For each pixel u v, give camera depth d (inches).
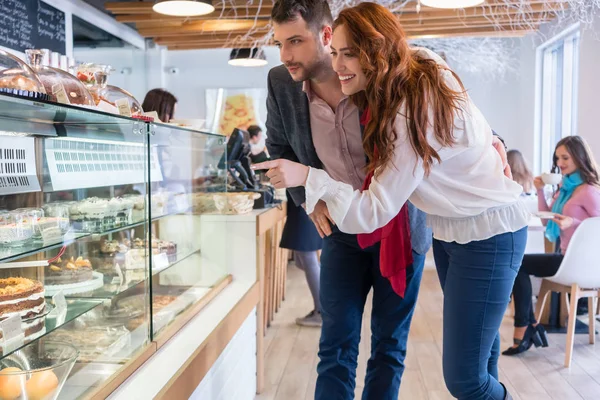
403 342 92.8
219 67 370.6
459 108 66.8
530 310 154.9
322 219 85.4
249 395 119.0
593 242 143.4
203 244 106.7
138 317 75.8
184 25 272.1
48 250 66.6
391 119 64.9
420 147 64.0
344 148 86.0
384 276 84.4
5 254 59.8
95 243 72.2
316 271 180.2
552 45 285.7
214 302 104.9
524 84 321.1
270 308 184.7
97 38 293.1
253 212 130.5
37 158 66.0
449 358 79.7
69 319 66.4
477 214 74.6
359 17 65.9
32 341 60.7
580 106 224.8
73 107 63.1
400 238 83.1
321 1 79.8
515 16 249.9
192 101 373.1
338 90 83.9
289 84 87.8
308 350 158.1
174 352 78.3
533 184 204.4
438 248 87.4
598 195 163.3
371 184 67.7
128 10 246.2
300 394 126.9
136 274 75.7
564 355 154.1
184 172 97.1
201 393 84.1
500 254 75.9
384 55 64.7
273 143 97.9
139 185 76.2
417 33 281.7
